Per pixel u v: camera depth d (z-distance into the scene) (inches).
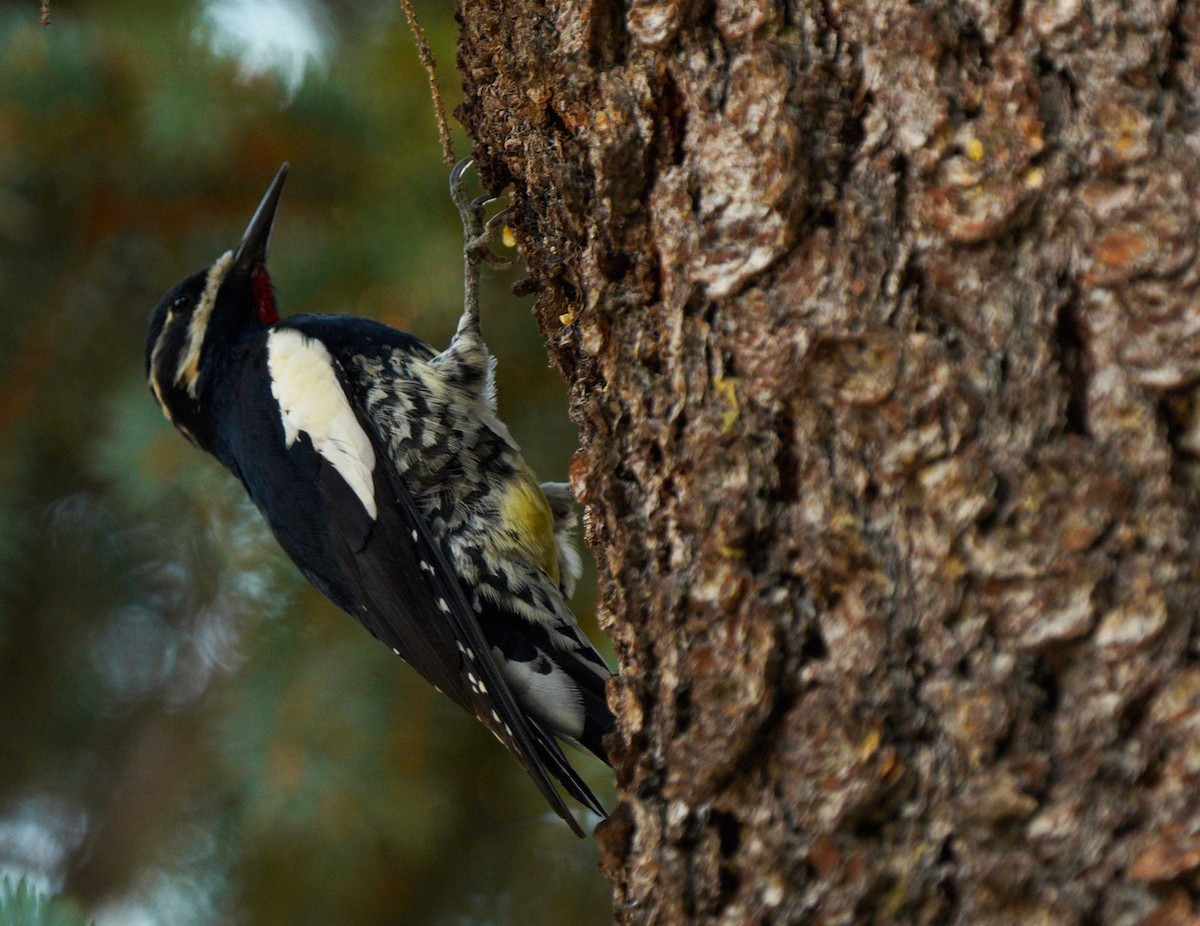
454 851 379.9
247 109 357.4
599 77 201.0
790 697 176.1
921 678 167.2
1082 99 163.5
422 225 365.7
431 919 377.7
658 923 185.0
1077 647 159.2
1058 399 162.6
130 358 397.7
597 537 214.7
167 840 384.8
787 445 179.5
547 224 236.8
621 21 201.5
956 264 168.9
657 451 195.8
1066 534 160.1
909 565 168.7
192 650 407.2
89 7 374.0
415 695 357.7
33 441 389.7
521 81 226.5
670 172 192.2
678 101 192.9
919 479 169.2
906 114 172.6
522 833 384.5
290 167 367.9
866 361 173.0
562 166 208.4
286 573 369.4
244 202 378.3
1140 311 159.0
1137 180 160.1
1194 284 157.1
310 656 359.3
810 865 172.1
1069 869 156.7
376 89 356.8
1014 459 163.8
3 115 357.7
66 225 383.6
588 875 384.8
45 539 400.2
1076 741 158.1
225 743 358.0
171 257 398.0
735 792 178.9
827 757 171.3
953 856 162.9
